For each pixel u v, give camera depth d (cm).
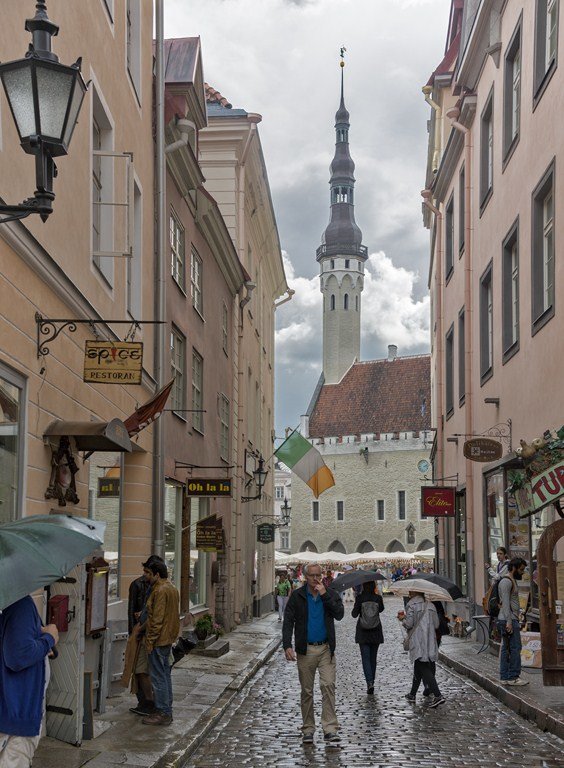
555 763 899
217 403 2667
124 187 1422
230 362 2962
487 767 884
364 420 9694
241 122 3017
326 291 12331
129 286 1600
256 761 923
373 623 1449
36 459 980
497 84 2086
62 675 922
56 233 1049
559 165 1512
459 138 2575
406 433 9175
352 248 12269
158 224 1705
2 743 538
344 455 9481
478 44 2255
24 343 930
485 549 2214
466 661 1750
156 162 1722
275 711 1280
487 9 2089
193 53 2033
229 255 2692
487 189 2292
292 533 9712
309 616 1055
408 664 2031
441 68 3167
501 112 2036
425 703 1328
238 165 3050
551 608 1193
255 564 3709
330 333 12244
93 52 1246
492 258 2134
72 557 558
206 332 2467
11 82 608
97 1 1273
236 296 3086
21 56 891
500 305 2028
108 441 1096
